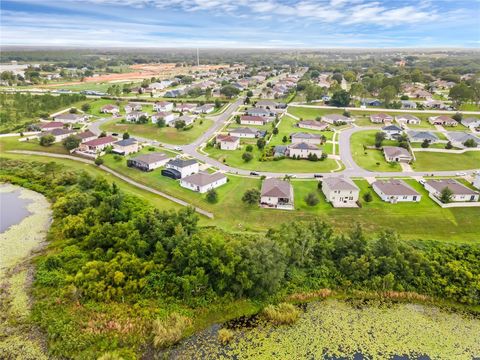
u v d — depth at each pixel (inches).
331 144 5216.5
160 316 1946.4
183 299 2075.5
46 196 3452.3
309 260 2317.9
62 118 6264.8
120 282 2100.1
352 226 2893.7
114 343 1770.4
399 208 3179.1
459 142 5093.5
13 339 1791.3
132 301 2047.2
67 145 4709.6
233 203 3265.3
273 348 1790.1
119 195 3016.7
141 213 2869.1
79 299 2032.5
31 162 4288.9
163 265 2250.2
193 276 2091.5
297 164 4360.2
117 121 6358.3
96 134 5482.3
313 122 6161.4
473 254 2418.8
